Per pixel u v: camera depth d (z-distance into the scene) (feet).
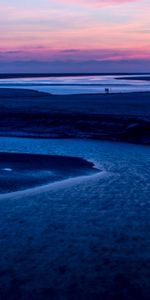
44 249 32.27
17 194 46.73
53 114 109.19
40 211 40.78
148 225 37.06
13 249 32.22
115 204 42.78
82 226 36.86
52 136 91.25
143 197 45.09
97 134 91.86
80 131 95.30
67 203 43.29
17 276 28.27
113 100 147.23
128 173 56.44
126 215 39.58
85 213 40.16
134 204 42.73
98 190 48.03
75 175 55.72
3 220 38.27
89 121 101.24
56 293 26.35
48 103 137.90
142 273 28.63
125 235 34.91
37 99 154.61
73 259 30.66
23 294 26.22
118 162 64.23
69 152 73.00
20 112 113.19
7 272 28.78
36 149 75.66
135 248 32.45
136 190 47.80
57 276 28.30
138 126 91.09
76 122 101.50
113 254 31.45
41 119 106.01
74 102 141.08
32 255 31.24
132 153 72.49
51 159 66.39
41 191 47.91
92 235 34.94
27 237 34.47
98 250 32.12
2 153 70.79
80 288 26.89
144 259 30.60
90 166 61.31
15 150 74.23
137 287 26.96
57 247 32.63
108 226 36.86
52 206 42.32
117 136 89.51
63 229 36.19
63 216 39.40
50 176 55.16
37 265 29.76
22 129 98.37
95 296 26.04
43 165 61.98
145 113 110.22
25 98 160.15
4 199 44.75
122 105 130.52
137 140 86.02
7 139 86.99
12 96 170.40
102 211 40.70
